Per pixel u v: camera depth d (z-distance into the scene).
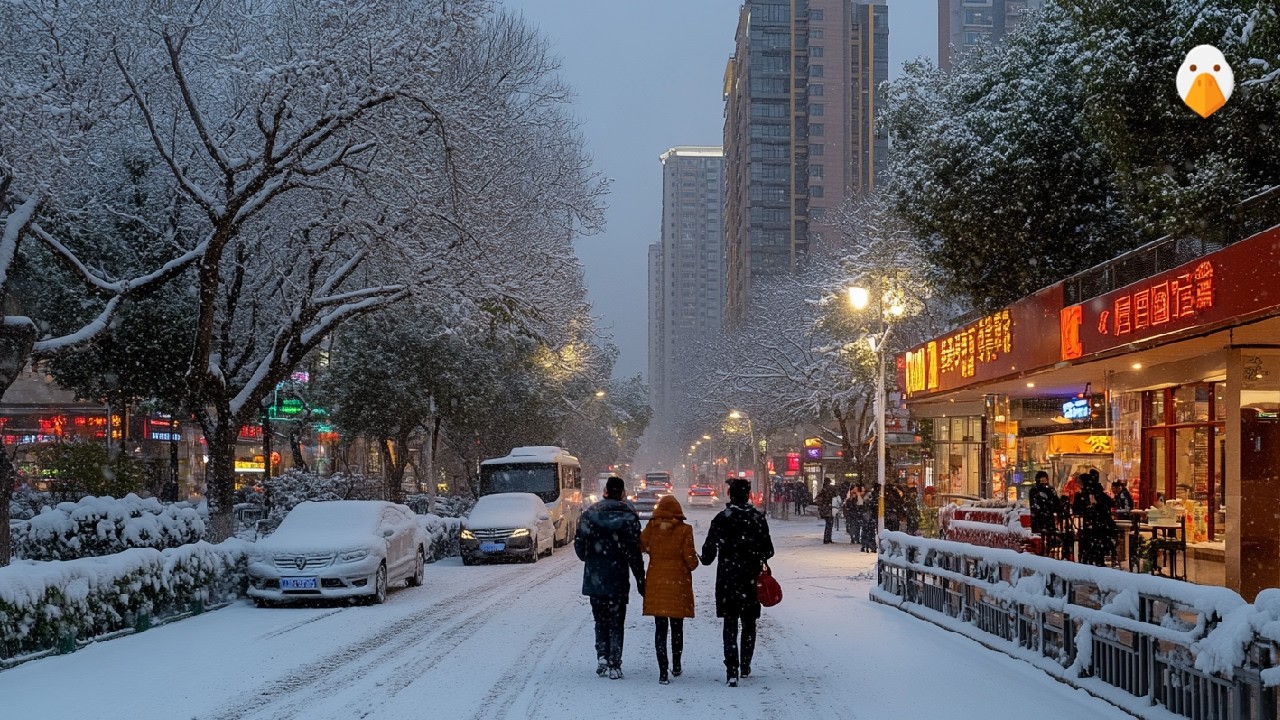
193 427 53.62
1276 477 14.77
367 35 18.19
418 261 21.52
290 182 19.92
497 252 22.72
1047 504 17.03
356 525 18.00
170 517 18.38
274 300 26.70
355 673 10.44
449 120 19.53
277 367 22.83
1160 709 8.03
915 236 23.50
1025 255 21.00
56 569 12.11
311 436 63.31
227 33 20.58
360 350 38.34
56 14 18.30
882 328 33.41
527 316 23.95
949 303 29.36
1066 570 9.91
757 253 122.88
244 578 17.64
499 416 46.62
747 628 10.12
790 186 123.19
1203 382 18.47
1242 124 14.02
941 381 26.27
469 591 19.23
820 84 122.06
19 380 46.03
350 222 20.97
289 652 11.88
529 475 33.78
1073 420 24.66
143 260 25.19
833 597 17.86
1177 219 14.53
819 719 8.30
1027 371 20.44
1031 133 19.98
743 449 81.75
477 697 9.15
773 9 124.69
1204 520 18.39
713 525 9.95
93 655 11.72
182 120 22.75
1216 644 7.06
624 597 10.19
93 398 31.02
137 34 18.89
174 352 26.77
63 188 19.47
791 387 43.38
